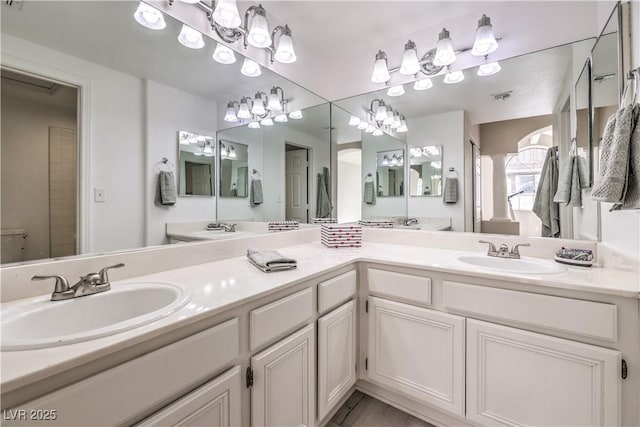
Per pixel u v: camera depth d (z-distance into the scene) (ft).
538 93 5.30
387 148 7.12
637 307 3.01
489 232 5.76
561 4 5.07
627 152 2.95
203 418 2.51
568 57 5.00
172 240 4.44
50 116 3.18
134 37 3.95
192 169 4.77
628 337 3.05
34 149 3.05
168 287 3.22
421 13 6.01
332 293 4.29
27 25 3.02
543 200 5.20
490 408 3.83
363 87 7.47
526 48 5.41
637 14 3.58
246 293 3.00
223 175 5.30
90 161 3.51
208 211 5.03
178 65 4.51
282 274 3.80
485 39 5.24
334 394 4.32
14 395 1.61
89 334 2.00
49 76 3.17
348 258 4.88
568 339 3.36
